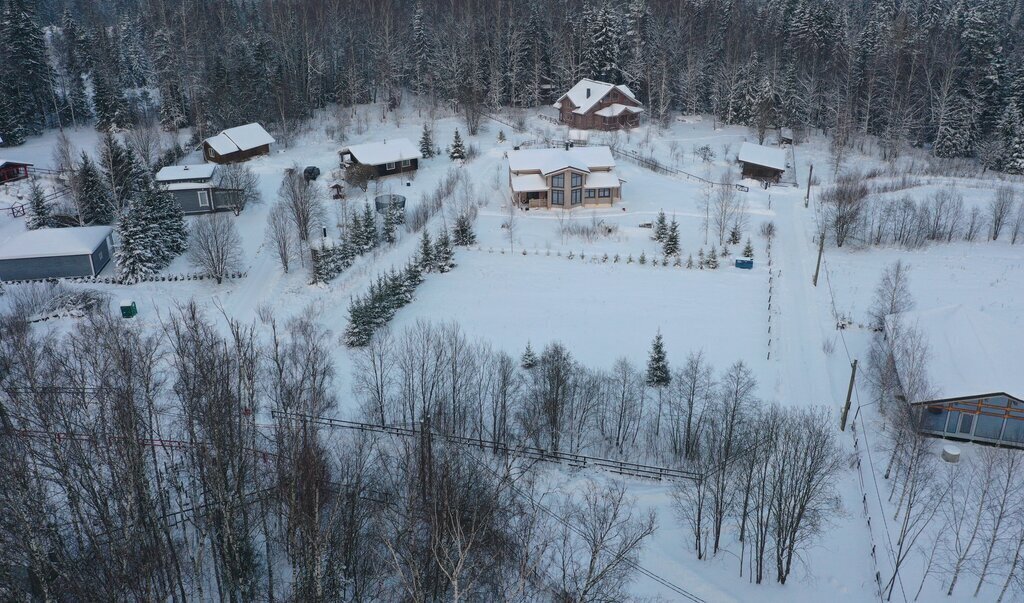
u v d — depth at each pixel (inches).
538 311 2787.9
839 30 5565.9
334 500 1599.4
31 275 2974.9
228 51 5255.9
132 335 2133.4
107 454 1494.8
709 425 2101.4
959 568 1606.8
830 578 1696.6
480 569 1435.8
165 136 4687.5
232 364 2030.0
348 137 4618.6
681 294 2938.0
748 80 4992.6
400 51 5290.4
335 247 3090.6
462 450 1893.5
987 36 4842.5
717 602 1616.6
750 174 4185.5
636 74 5251.0
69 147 3882.9
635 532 1680.6
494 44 5285.4
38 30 4756.4
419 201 3735.2
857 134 4958.2
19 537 1333.7
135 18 6309.1
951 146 4611.2
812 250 3336.6
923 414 2094.0
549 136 4722.0
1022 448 2055.9
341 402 2187.5
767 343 2605.8
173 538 1608.0
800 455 1835.6
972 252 3284.9
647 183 4094.5
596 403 2193.7
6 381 1780.3
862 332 2674.7
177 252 3174.2
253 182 3673.7
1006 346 2266.2
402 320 2709.2
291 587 1456.7
